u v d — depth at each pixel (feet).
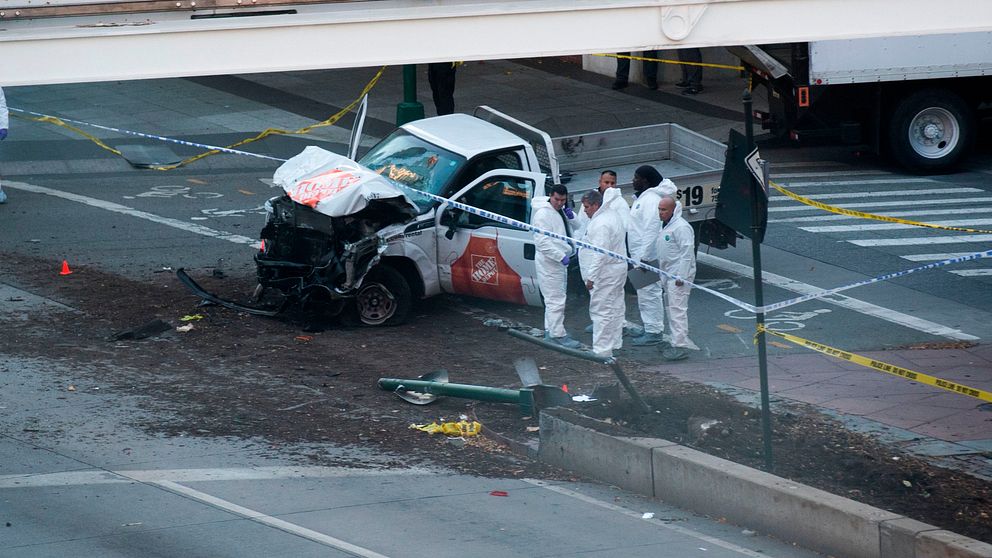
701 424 119.65
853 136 280.31
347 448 122.93
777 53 292.61
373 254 166.50
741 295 188.75
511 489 111.65
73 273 192.03
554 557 91.81
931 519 98.32
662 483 109.60
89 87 346.33
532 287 168.35
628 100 343.46
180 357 154.10
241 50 104.17
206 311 174.29
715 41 109.29
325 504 104.47
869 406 134.62
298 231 169.58
